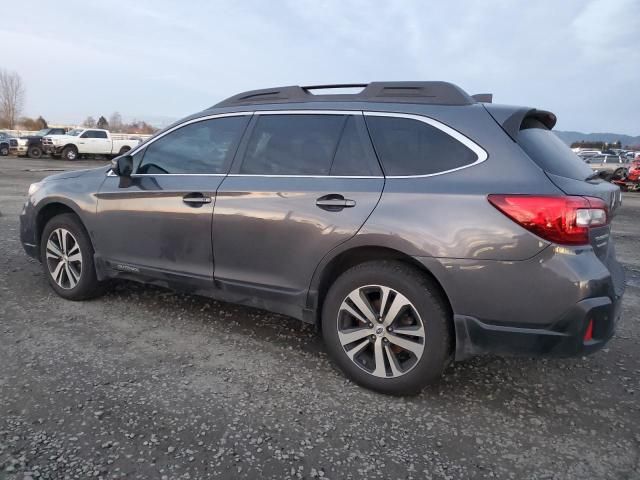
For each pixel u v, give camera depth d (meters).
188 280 3.64
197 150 3.72
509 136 2.73
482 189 2.63
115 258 3.99
